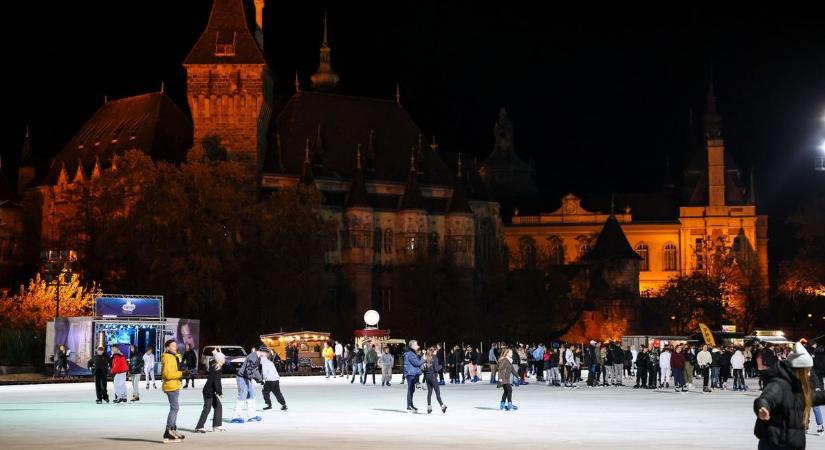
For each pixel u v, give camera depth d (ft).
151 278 450.71
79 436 130.21
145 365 255.70
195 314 460.14
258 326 484.33
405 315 609.83
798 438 65.21
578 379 288.71
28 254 618.85
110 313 301.63
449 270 630.33
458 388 258.57
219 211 465.47
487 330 634.43
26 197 626.23
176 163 600.39
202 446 116.98
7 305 393.91
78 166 586.04
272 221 496.23
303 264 508.12
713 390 247.91
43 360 326.03
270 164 637.71
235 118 602.85
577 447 114.52
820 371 168.25
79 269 477.77
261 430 136.98
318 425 144.46
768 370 67.41
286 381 305.12
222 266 465.06
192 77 600.80
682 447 114.52
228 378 326.24
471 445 116.98
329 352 323.78
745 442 120.06
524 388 258.16
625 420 152.56
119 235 459.73
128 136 616.39
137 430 138.51
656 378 274.16
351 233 643.45
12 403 198.08
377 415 163.02
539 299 648.79
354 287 640.17
